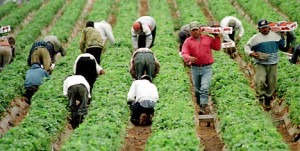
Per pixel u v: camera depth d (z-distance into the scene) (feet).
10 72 77.41
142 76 61.11
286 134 55.83
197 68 59.93
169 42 90.17
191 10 124.26
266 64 60.39
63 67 79.05
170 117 51.19
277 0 127.95
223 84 63.98
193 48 59.06
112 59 80.84
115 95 60.85
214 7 128.88
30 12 150.20
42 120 53.88
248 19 124.67
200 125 59.88
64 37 109.19
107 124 50.01
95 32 74.69
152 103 58.80
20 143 45.68
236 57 89.97
